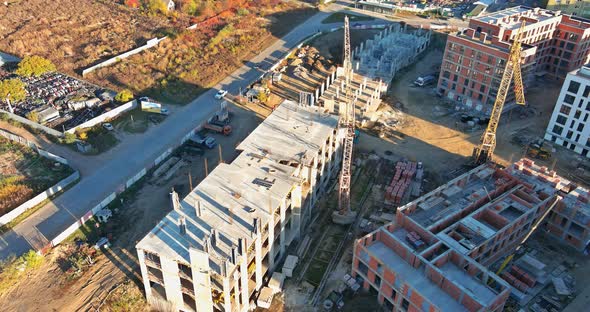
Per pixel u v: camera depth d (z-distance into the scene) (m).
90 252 76.56
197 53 147.38
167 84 127.88
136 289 70.88
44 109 111.38
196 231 65.38
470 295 59.50
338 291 71.69
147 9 176.62
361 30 171.88
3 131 104.12
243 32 164.75
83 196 88.38
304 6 195.38
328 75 138.00
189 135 105.75
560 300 70.94
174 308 67.06
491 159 101.94
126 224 82.56
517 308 69.50
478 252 70.00
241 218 67.81
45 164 96.19
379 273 67.50
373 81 133.88
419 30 164.00
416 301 62.62
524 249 80.38
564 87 102.62
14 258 73.50
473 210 78.12
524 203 77.38
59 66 134.25
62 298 69.38
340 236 82.31
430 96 130.50
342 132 96.31
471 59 119.00
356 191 93.06
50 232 80.19
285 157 81.06
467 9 198.12
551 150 107.19
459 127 115.94
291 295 71.31
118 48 146.12
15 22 163.62
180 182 93.00
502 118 119.69
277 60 145.75
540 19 133.00
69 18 168.75
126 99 117.00
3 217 80.81
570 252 79.88
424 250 66.88
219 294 63.84
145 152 101.44
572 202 79.62
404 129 114.38
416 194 91.44
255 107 120.69
